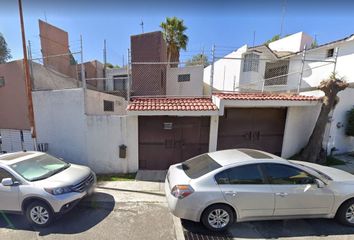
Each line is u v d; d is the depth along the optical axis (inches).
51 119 295.9
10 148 368.5
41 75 354.6
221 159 158.7
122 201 191.6
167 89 587.5
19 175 159.3
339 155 326.6
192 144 284.0
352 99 324.2
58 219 161.0
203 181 142.2
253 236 138.3
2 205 155.6
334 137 322.0
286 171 146.3
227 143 296.2
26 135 346.3
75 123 283.1
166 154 283.6
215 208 140.4
